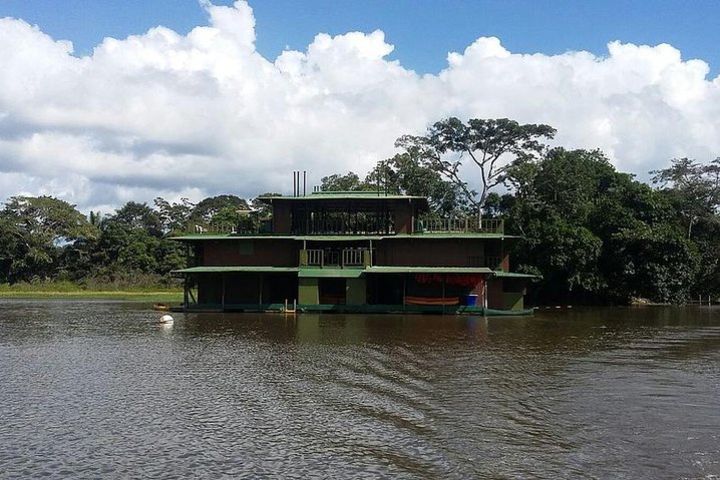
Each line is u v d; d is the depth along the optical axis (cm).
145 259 8894
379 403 1753
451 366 2333
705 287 6719
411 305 4812
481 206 7256
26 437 1446
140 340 3098
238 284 5228
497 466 1246
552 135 7075
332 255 4991
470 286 4988
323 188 7512
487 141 7144
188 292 5178
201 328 3678
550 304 6341
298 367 2305
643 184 6638
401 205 5219
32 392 1898
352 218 5262
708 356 2620
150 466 1255
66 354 2645
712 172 7019
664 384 2014
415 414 1636
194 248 5612
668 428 1503
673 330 3700
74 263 9044
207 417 1608
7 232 8612
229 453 1331
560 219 6119
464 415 1625
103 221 10625
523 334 3403
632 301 6469
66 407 1714
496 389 1931
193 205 12238
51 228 9069
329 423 1552
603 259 6144
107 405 1733
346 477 1193
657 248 5953
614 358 2553
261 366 2328
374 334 3353
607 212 6244
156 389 1933
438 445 1379
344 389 1930
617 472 1211
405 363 2394
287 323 4000
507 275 4891
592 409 1684
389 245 5112
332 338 3164
